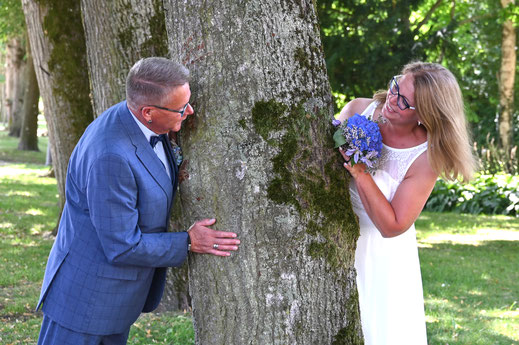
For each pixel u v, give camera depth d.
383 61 10.26
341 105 11.59
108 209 2.36
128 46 4.72
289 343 2.42
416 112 2.71
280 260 2.39
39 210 11.12
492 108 20.59
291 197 2.38
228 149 2.37
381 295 3.07
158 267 2.67
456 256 8.34
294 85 2.39
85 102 7.75
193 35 2.41
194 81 2.43
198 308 2.53
